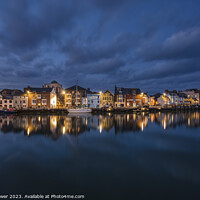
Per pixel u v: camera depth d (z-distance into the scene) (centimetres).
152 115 4931
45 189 750
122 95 7162
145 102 8338
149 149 1351
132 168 966
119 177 855
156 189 741
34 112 5819
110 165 1026
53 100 7319
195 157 1157
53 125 2777
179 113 5916
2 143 1547
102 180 828
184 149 1355
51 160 1105
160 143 1548
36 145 1477
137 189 741
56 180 832
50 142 1588
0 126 2666
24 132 2112
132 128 2452
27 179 841
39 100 6950
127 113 5741
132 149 1354
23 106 6738
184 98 10481
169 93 9844
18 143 1547
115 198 677
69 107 6825
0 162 1073
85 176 867
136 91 7600
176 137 1833
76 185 781
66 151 1302
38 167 986
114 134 1984
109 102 7094
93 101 7044
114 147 1419
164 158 1141
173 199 668
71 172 916
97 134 1983
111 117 4244
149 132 2123
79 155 1202
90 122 3191
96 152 1273
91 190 737
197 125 2788
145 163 1045
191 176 861
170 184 783
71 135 1923
